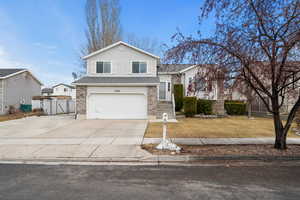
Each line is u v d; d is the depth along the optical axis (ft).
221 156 17.44
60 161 17.12
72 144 22.13
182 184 12.28
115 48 53.47
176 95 60.75
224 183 12.42
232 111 61.36
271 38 16.75
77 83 46.09
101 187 11.86
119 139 24.64
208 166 15.83
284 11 16.44
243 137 26.00
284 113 46.93
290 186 11.96
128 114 47.65
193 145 21.79
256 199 10.35
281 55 16.85
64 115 62.59
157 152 18.78
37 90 87.71
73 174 14.06
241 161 17.11
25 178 13.32
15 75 72.18
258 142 23.16
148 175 13.83
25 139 24.77
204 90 18.89
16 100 72.69
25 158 17.57
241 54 16.94
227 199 10.35
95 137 25.91
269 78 19.22
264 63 17.80
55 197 10.62
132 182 12.60
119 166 15.85
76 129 32.35
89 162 16.88
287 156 17.28
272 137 26.05
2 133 28.94
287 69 18.07
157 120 44.75
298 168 15.31
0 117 54.19
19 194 10.98
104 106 47.65
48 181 12.80
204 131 30.35
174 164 16.37
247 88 20.75
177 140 24.16
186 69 61.36
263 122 42.14
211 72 17.63
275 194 10.91
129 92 47.44
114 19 76.38
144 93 47.52
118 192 11.19
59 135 27.30
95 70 53.16
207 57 17.78
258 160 17.21
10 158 17.54
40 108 68.18
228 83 18.98
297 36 15.11
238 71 17.90
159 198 10.45
